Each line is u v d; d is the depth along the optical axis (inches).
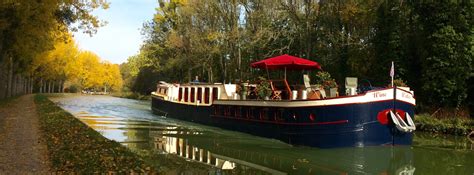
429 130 924.0
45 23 970.7
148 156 559.8
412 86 1150.3
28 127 679.7
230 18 1811.0
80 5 1069.1
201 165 518.3
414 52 1166.3
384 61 1186.6
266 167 522.6
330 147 634.8
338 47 1477.6
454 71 996.6
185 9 2017.7
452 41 997.2
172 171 469.1
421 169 533.6
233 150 644.1
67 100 2160.4
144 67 2755.9
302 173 496.7
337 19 1496.1
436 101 1063.6
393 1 1210.6
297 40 1648.6
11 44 1208.2
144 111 1486.2
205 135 810.8
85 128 697.6
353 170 519.2
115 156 450.9
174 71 2472.9
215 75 2162.9
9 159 402.0
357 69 1341.0
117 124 1001.5
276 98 776.9
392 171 520.1
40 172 354.6
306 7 1539.1
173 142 719.7
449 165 560.7
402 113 645.3
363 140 622.5
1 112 947.3
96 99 2534.5
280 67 813.9
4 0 777.6
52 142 521.7
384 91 634.8
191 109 1066.7
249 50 1779.0
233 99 862.5
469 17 988.6
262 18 1681.8
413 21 1187.9
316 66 787.4
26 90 2878.9
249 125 807.7
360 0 1381.6
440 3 1015.0
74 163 397.7
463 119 932.0
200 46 1966.0
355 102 618.8
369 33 1379.2
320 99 639.1
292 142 687.1
